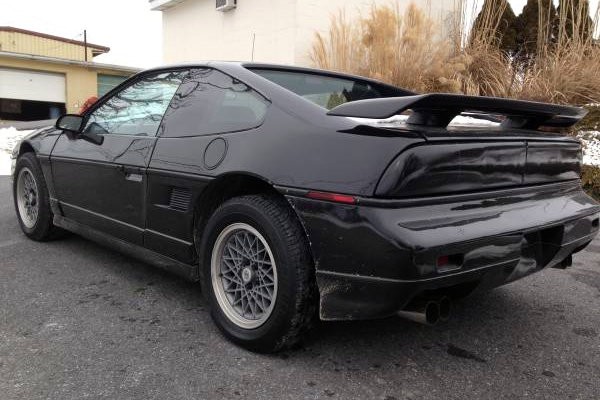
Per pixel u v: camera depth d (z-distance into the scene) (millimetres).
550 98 7570
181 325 2723
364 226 2033
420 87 7820
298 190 2219
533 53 8883
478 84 8281
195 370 2275
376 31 8383
